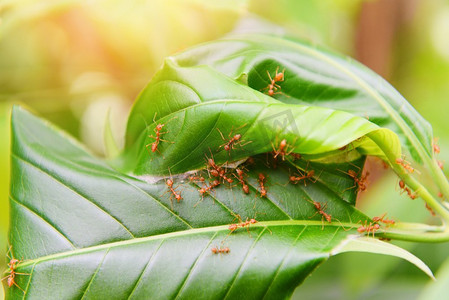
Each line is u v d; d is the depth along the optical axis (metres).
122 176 0.42
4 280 0.41
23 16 0.49
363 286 0.51
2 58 0.58
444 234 0.41
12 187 0.42
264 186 0.41
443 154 0.50
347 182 0.41
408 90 0.61
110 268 0.40
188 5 0.49
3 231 0.50
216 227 0.41
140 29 0.53
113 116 0.61
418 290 0.53
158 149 0.41
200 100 0.40
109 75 0.58
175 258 0.40
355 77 0.43
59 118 0.61
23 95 0.58
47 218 0.41
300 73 0.43
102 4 0.50
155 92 0.41
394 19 0.60
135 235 0.41
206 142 0.41
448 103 0.56
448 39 0.61
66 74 0.59
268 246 0.40
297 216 0.41
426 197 0.41
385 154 0.41
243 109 0.40
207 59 0.42
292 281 0.40
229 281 0.40
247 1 0.49
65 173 0.42
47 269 0.40
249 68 0.42
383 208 0.50
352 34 0.62
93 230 0.41
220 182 0.41
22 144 0.43
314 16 0.57
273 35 0.44
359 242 0.40
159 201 0.41
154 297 0.40
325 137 0.39
